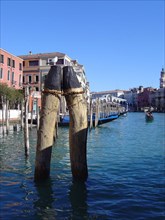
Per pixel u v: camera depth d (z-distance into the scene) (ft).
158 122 177.78
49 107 26.81
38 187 28.19
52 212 22.38
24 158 45.39
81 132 27.22
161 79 550.77
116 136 87.20
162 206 23.81
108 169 37.47
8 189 27.89
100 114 135.54
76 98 26.84
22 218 21.25
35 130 98.48
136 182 31.04
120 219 21.18
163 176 33.99
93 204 24.09
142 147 61.31
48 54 226.99
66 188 27.96
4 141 67.92
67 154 49.80
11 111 125.18
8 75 164.76
